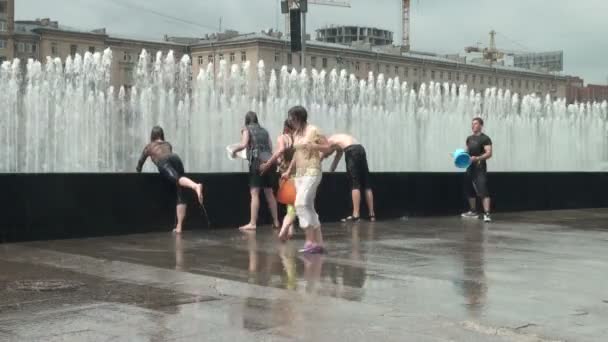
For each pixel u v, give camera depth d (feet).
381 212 43.16
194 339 15.39
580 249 29.78
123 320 16.80
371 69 343.67
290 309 18.03
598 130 112.88
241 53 312.91
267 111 86.63
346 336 15.70
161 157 33.91
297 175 27.55
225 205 36.42
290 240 31.42
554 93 440.86
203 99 84.74
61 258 25.70
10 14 314.35
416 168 94.17
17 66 87.40
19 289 20.03
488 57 514.68
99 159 81.05
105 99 86.12
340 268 24.20
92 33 322.14
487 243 31.50
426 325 16.67
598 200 56.39
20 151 80.48
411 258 26.68
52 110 81.87
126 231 33.19
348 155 40.50
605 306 18.89
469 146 43.78
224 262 25.12
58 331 15.84
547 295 20.22
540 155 107.14
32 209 30.42
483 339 15.62
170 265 24.30
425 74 367.66
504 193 49.80
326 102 93.76
